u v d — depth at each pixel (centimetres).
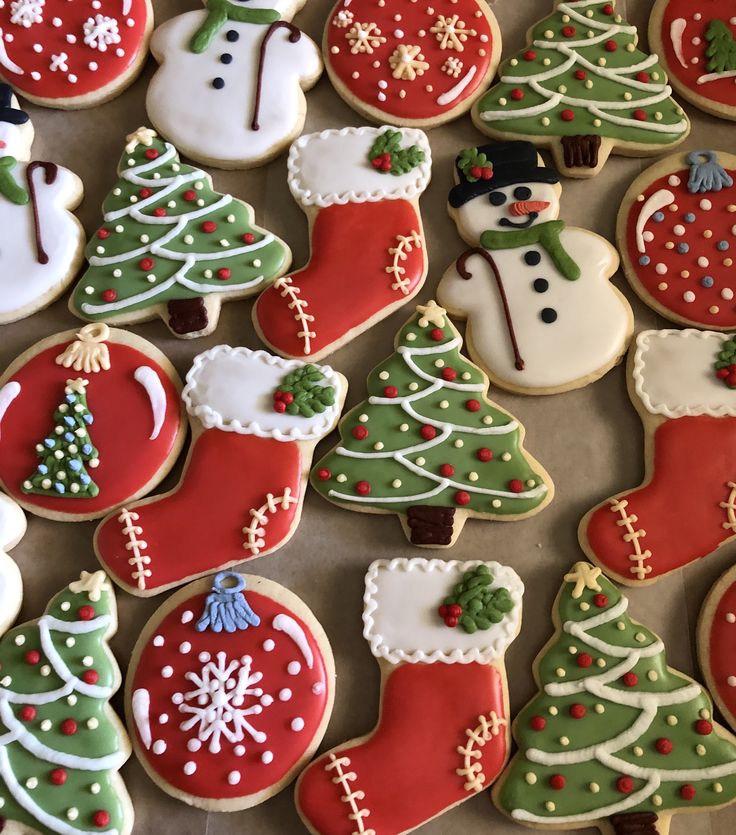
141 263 32
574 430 32
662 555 30
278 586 30
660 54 35
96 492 30
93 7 35
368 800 28
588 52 34
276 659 29
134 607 30
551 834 28
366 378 32
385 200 33
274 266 32
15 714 28
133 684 29
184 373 32
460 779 28
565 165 33
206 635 29
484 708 28
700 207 33
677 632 30
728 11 35
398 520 31
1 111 34
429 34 35
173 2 37
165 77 34
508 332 31
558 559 30
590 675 29
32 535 31
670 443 31
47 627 29
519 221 33
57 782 28
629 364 32
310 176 33
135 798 29
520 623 29
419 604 29
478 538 31
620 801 28
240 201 33
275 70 34
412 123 34
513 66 34
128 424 31
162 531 30
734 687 29
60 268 33
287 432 30
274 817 29
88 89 35
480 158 33
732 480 30
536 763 28
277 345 32
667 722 28
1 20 35
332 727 29
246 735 28
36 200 33
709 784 28
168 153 34
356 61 35
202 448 31
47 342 32
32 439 31
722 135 35
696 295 32
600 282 32
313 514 31
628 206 33
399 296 32
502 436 31
